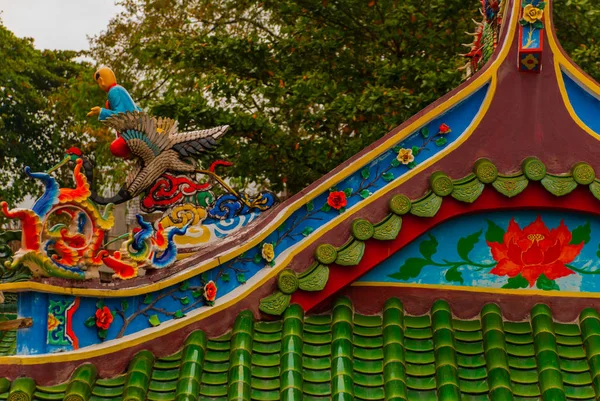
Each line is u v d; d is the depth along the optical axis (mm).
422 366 7906
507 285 8445
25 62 38500
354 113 18406
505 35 8633
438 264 8484
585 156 8406
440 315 8258
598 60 18516
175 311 7977
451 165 8406
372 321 8320
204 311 7980
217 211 9406
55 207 7371
